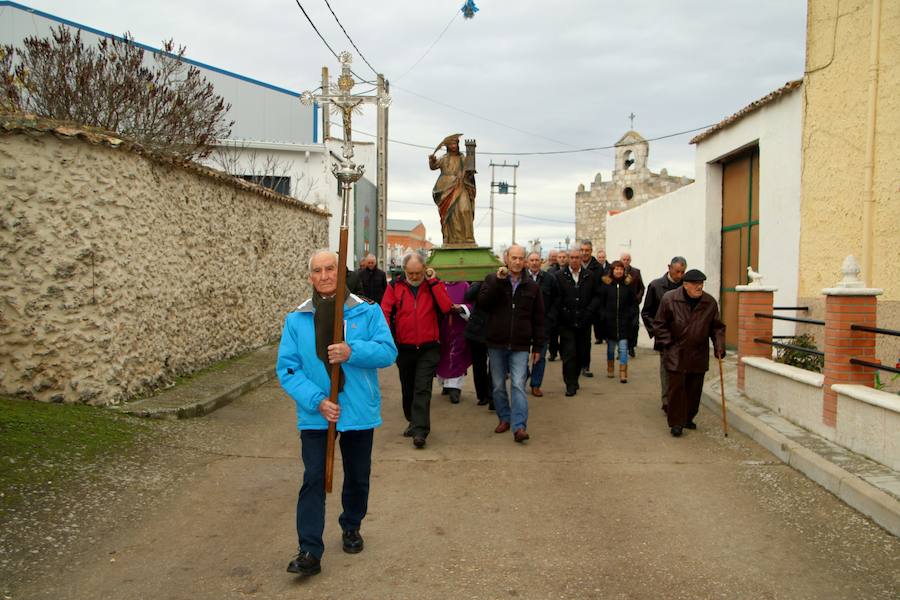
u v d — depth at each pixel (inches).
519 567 164.9
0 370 262.5
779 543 178.4
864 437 233.5
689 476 236.1
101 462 222.2
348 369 163.3
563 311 378.6
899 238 328.8
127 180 298.2
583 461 255.6
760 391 323.6
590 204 1556.3
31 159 264.1
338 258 162.1
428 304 282.5
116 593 148.7
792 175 411.2
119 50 455.8
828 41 375.6
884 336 334.6
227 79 843.4
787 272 417.1
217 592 150.8
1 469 199.6
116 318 291.1
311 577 158.6
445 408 354.0
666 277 368.8
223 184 424.2
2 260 261.7
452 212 453.7
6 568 155.1
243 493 214.5
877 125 339.9
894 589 153.1
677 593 151.6
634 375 458.9
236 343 455.5
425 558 169.9
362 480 170.6
